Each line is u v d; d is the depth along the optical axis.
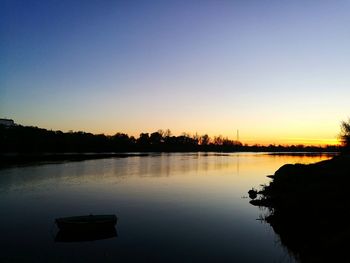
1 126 133.25
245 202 35.44
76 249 20.12
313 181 32.91
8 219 27.44
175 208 32.25
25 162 87.44
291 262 17.41
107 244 21.05
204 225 25.78
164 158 131.75
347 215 20.23
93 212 30.31
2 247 20.45
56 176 58.12
